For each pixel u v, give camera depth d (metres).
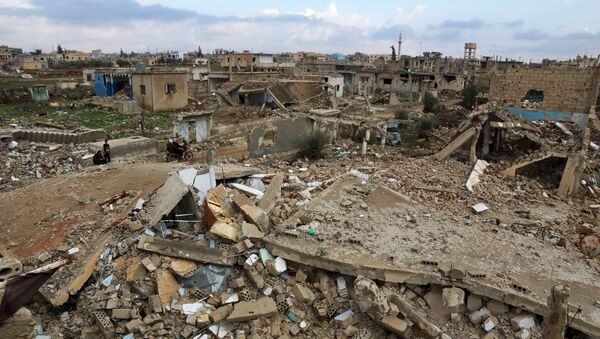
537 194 14.28
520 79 27.58
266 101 39.03
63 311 7.33
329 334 7.07
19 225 9.53
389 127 28.62
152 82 36.19
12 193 11.63
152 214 9.18
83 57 131.62
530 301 6.99
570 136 21.53
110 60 116.44
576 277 8.05
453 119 34.91
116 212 9.69
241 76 47.78
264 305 7.21
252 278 7.73
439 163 17.61
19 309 5.64
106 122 30.69
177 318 7.05
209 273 7.77
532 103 27.36
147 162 17.44
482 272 7.73
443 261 8.15
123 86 44.50
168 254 8.00
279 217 9.73
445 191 13.20
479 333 7.01
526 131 20.27
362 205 10.80
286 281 7.90
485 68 63.84
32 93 41.53
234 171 11.70
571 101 25.86
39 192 11.41
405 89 53.06
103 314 7.05
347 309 7.43
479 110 20.00
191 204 9.47
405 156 20.95
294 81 41.41
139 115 34.16
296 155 20.64
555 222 11.46
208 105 40.84
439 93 52.56
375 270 7.61
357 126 25.16
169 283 7.53
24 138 20.66
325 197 11.34
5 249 8.64
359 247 8.52
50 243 8.72
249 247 8.23
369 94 50.31
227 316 7.09
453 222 10.46
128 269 7.78
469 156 19.17
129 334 6.71
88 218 9.59
